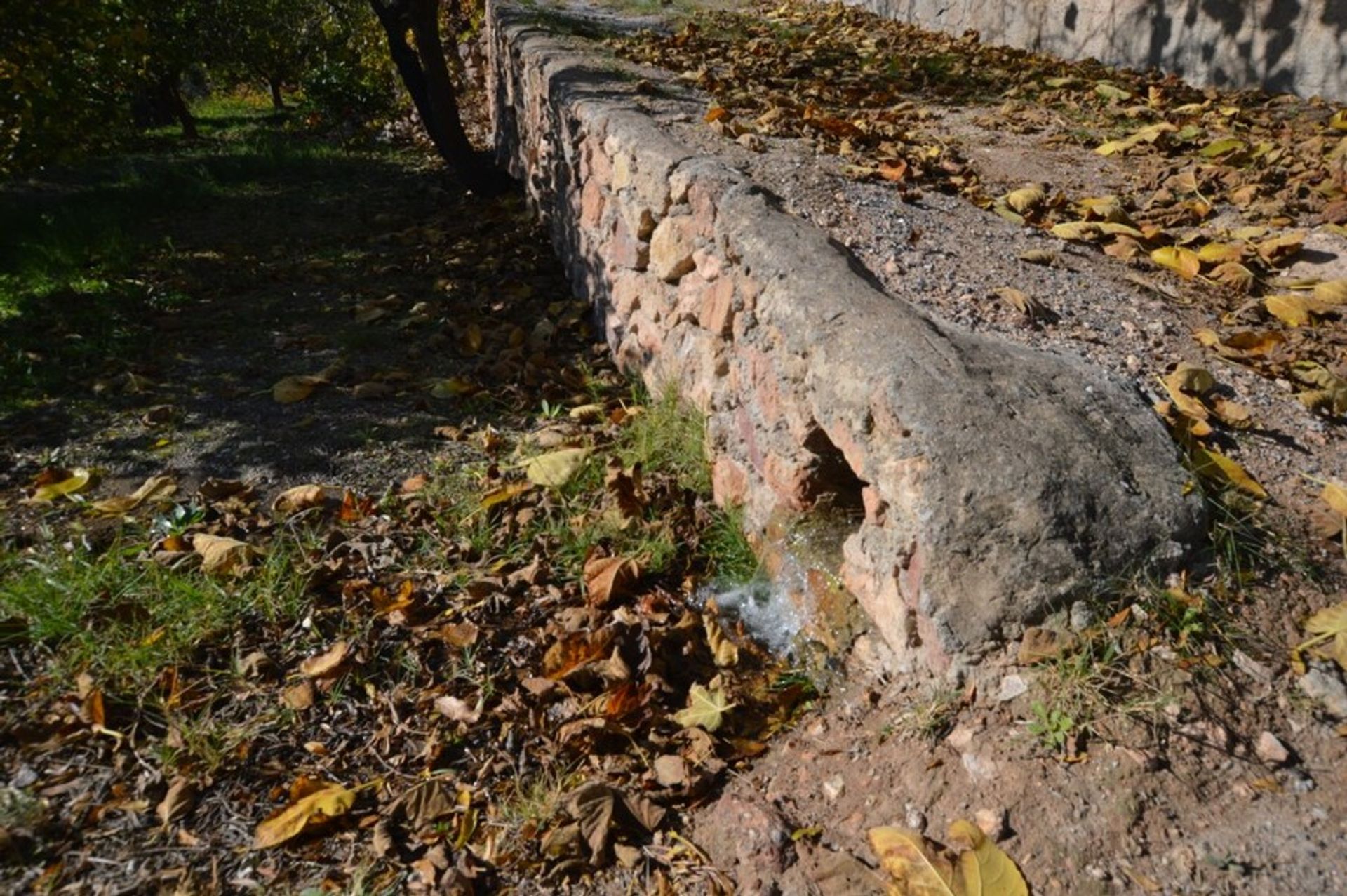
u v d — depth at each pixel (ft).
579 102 18.10
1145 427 9.27
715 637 10.21
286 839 8.23
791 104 20.08
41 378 15.87
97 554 11.72
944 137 19.44
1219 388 10.89
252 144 36.91
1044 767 7.41
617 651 9.94
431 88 26.08
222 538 11.61
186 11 42.57
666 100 19.10
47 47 21.52
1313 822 6.85
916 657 8.62
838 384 9.55
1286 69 20.92
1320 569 8.55
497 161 29.96
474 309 18.99
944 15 31.55
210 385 16.03
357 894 7.75
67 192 29.48
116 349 17.11
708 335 12.79
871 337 9.52
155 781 8.81
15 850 8.18
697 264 13.01
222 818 8.55
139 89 39.60
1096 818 7.08
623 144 15.31
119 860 8.16
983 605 8.09
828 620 9.83
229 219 25.03
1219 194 16.01
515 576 11.49
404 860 8.22
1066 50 26.55
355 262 21.84
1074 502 8.32
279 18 48.70
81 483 12.94
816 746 8.73
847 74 24.64
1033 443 8.63
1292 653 7.85
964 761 7.71
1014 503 8.27
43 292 19.47
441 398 15.62
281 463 13.78
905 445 8.68
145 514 12.53
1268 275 13.53
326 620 10.71
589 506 12.66
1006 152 18.43
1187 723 7.43
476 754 9.23
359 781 8.95
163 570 11.12
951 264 12.90
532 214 24.13
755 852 7.83
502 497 12.62
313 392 15.71
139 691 9.64
